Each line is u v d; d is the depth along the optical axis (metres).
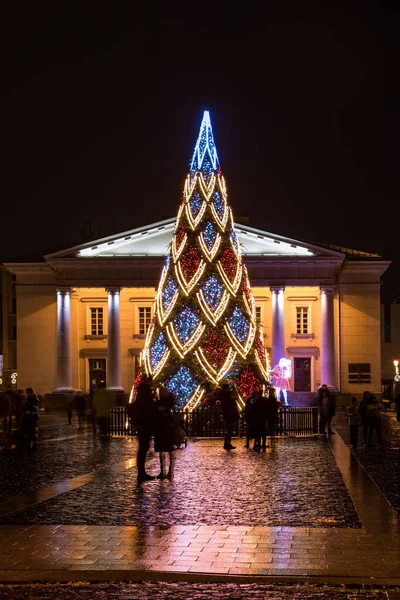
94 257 65.50
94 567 11.09
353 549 12.12
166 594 10.07
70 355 66.12
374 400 29.30
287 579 10.56
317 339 69.94
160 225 65.62
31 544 12.45
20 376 69.12
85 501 16.70
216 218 39.19
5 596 9.98
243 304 39.09
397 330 85.38
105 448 29.70
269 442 32.22
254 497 17.31
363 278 69.44
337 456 26.36
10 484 19.69
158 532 13.35
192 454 27.38
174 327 38.09
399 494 17.73
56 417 57.47
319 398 36.22
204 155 39.97
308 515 15.07
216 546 12.31
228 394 29.55
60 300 65.75
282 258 65.25
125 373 70.38
